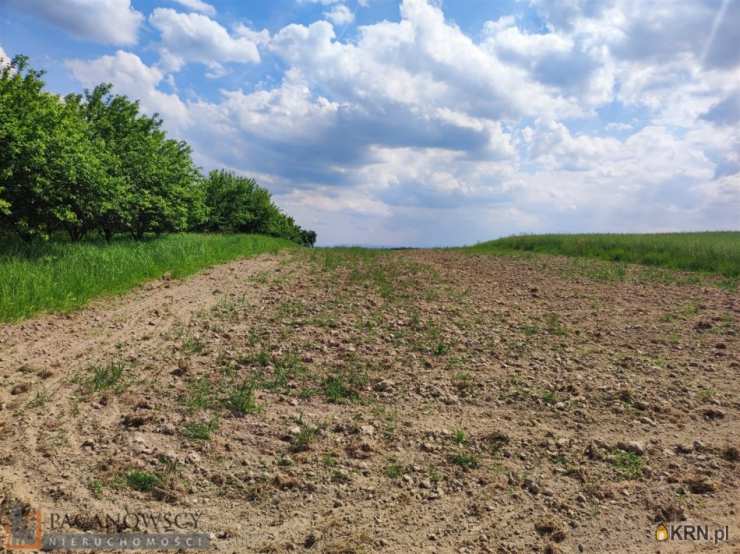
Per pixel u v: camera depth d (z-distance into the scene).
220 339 7.75
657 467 4.36
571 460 4.47
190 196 24.05
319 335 8.19
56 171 12.91
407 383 6.20
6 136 11.87
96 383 5.63
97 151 16.70
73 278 10.12
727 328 9.30
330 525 3.46
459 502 3.81
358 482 4.02
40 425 4.60
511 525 3.54
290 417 5.13
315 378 6.24
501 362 7.14
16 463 3.94
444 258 24.12
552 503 3.81
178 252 16.50
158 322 8.58
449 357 7.29
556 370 6.84
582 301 12.04
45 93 14.22
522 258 24.25
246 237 30.83
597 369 6.94
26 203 12.91
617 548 3.32
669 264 20.08
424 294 12.48
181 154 25.73
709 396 5.99
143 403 5.16
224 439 4.59
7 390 5.35
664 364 7.23
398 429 4.97
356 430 4.91
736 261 18.84
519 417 5.36
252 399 5.48
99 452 4.20
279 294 11.86
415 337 8.29
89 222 17.22
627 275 17.14
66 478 3.80
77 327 7.91
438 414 5.37
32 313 8.23
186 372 6.18
